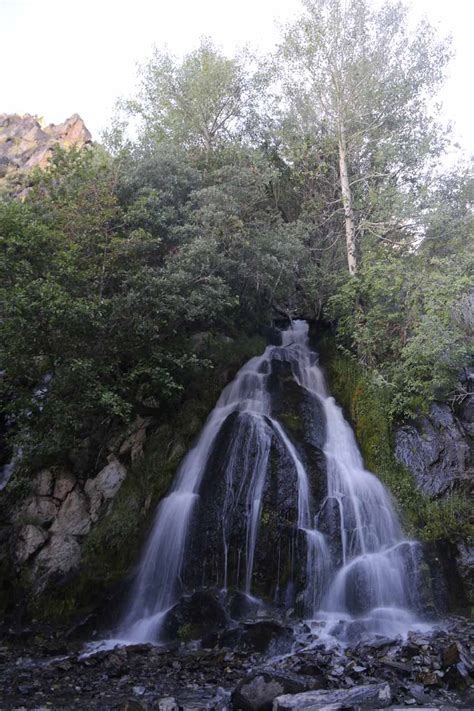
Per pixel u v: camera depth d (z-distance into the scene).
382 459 13.46
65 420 12.22
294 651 8.86
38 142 38.59
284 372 16.58
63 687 7.73
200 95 22.53
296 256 18.42
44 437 12.94
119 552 12.02
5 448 15.03
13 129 40.56
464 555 11.58
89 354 12.95
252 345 17.64
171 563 11.45
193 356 14.29
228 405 15.09
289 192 22.53
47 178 19.33
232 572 11.07
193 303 15.02
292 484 11.99
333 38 20.22
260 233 18.02
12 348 12.02
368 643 8.97
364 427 14.34
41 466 13.77
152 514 12.50
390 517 12.17
